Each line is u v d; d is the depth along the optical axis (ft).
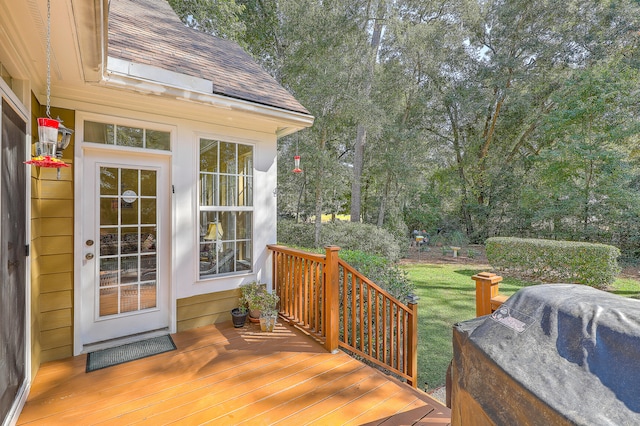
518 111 39.29
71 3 4.85
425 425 6.35
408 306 10.98
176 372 8.25
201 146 11.45
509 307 4.14
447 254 38.19
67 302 8.98
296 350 9.59
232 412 6.69
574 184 28.60
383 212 38.99
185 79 10.02
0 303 5.34
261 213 12.94
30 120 7.20
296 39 26.25
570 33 34.45
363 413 6.73
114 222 9.90
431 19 35.83
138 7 14.99
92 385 7.59
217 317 11.80
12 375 6.04
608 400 2.57
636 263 28.25
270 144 13.14
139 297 10.37
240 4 31.14
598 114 26.76
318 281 10.39
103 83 8.39
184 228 11.03
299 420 6.47
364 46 26.86
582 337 3.19
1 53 5.71
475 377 3.75
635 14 30.78
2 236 5.42
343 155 44.91
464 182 44.29
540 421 2.79
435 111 43.73
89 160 9.46
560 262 23.36
